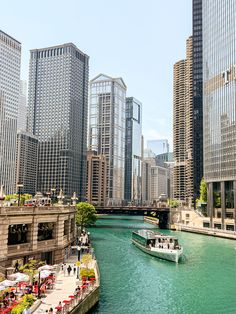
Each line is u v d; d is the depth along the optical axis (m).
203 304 45.03
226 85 146.00
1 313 32.25
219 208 147.00
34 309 34.59
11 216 47.34
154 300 46.34
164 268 66.38
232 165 136.38
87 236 94.00
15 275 39.78
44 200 83.38
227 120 143.25
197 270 64.81
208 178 155.38
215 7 156.50
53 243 57.47
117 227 167.62
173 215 162.25
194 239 114.06
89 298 40.62
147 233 93.44
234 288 52.53
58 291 41.84
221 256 79.62
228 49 145.38
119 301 45.62
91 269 51.47
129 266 68.00
